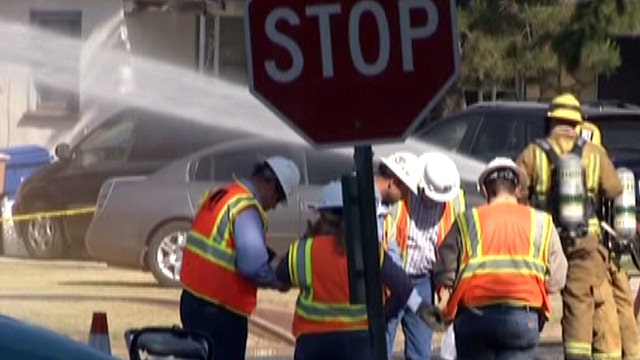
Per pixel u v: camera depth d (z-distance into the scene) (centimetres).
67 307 4116
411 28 1830
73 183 5216
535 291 2562
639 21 5097
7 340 1364
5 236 5341
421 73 1831
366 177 1848
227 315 2478
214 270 2470
